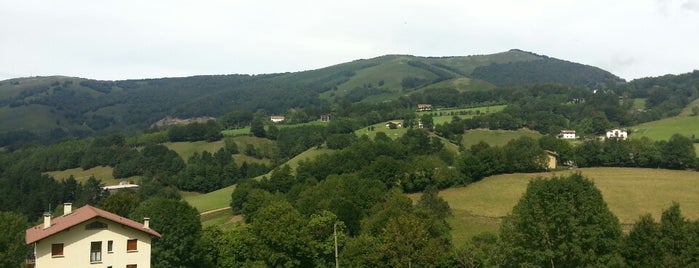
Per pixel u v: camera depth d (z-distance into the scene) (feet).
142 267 203.51
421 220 260.62
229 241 253.03
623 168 487.61
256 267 228.43
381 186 421.59
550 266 178.70
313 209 357.61
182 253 233.14
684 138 490.90
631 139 516.32
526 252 176.76
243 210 437.17
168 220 232.53
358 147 533.96
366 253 238.68
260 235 244.22
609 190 406.82
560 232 177.27
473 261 230.07
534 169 484.33
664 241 175.42
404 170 456.86
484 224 353.92
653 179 433.89
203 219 455.22
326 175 504.43
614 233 184.03
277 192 457.27
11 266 199.41
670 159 476.13
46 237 190.29
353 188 395.55
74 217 205.26
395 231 228.22
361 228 311.06
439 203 374.22
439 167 461.78
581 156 508.94
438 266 230.07
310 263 249.14
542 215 177.88
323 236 259.80
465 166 462.19
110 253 199.41
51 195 529.86
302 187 438.81
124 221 204.13
